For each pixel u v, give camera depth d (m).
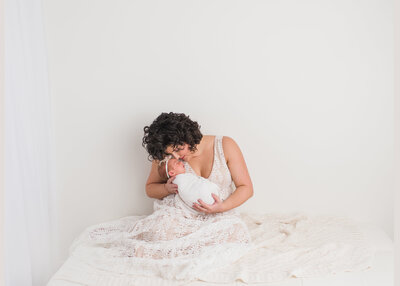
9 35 2.32
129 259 2.46
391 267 2.35
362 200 3.16
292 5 2.99
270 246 2.63
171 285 2.23
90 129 3.20
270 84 3.08
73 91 3.15
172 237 2.59
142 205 3.28
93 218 3.28
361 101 3.05
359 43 2.99
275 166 3.17
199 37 3.06
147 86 3.13
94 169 3.24
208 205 2.67
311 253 2.49
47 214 2.92
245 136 3.15
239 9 3.02
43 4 3.03
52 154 3.06
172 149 2.78
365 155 3.10
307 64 3.04
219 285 2.22
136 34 3.08
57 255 3.12
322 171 3.15
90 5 3.06
